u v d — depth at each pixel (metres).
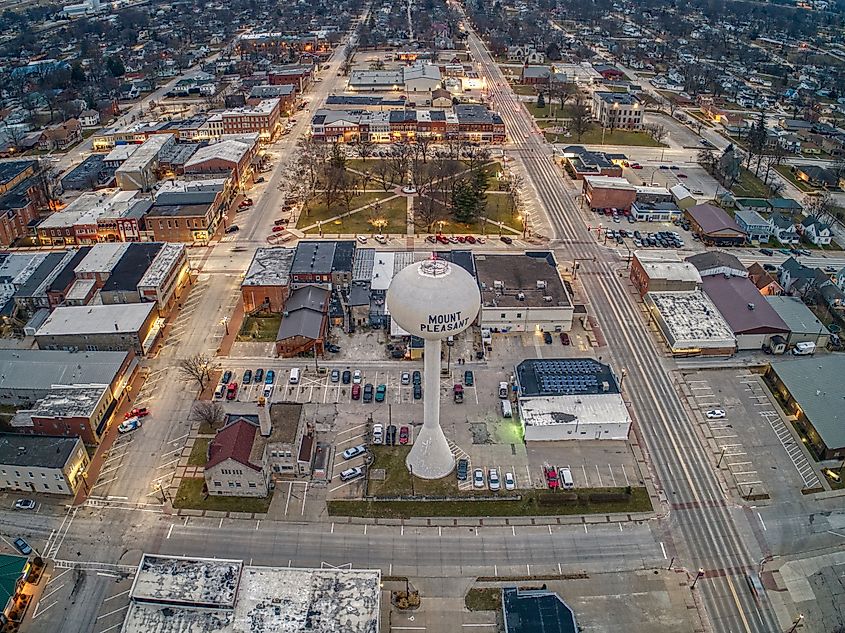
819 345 139.38
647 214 199.62
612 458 111.62
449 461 107.50
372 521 99.50
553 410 116.31
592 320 149.38
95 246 166.50
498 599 88.06
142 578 84.88
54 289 150.38
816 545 96.75
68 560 93.19
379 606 83.25
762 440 115.69
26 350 128.50
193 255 178.62
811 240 190.00
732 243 186.88
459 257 163.75
